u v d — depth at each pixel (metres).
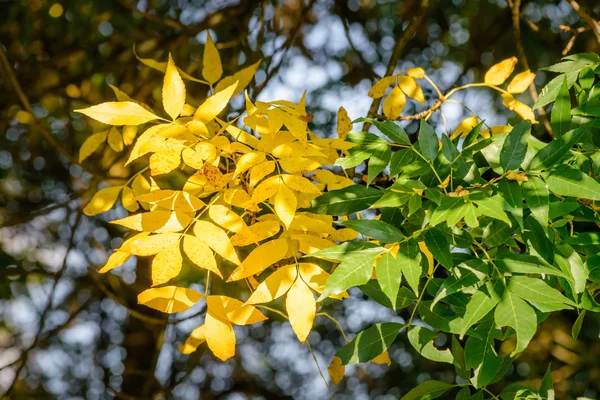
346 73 2.76
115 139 1.50
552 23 2.71
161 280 1.21
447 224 1.17
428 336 1.27
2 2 2.66
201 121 1.24
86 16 2.58
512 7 1.94
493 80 1.48
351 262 1.19
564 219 1.24
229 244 1.22
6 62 2.15
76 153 2.69
